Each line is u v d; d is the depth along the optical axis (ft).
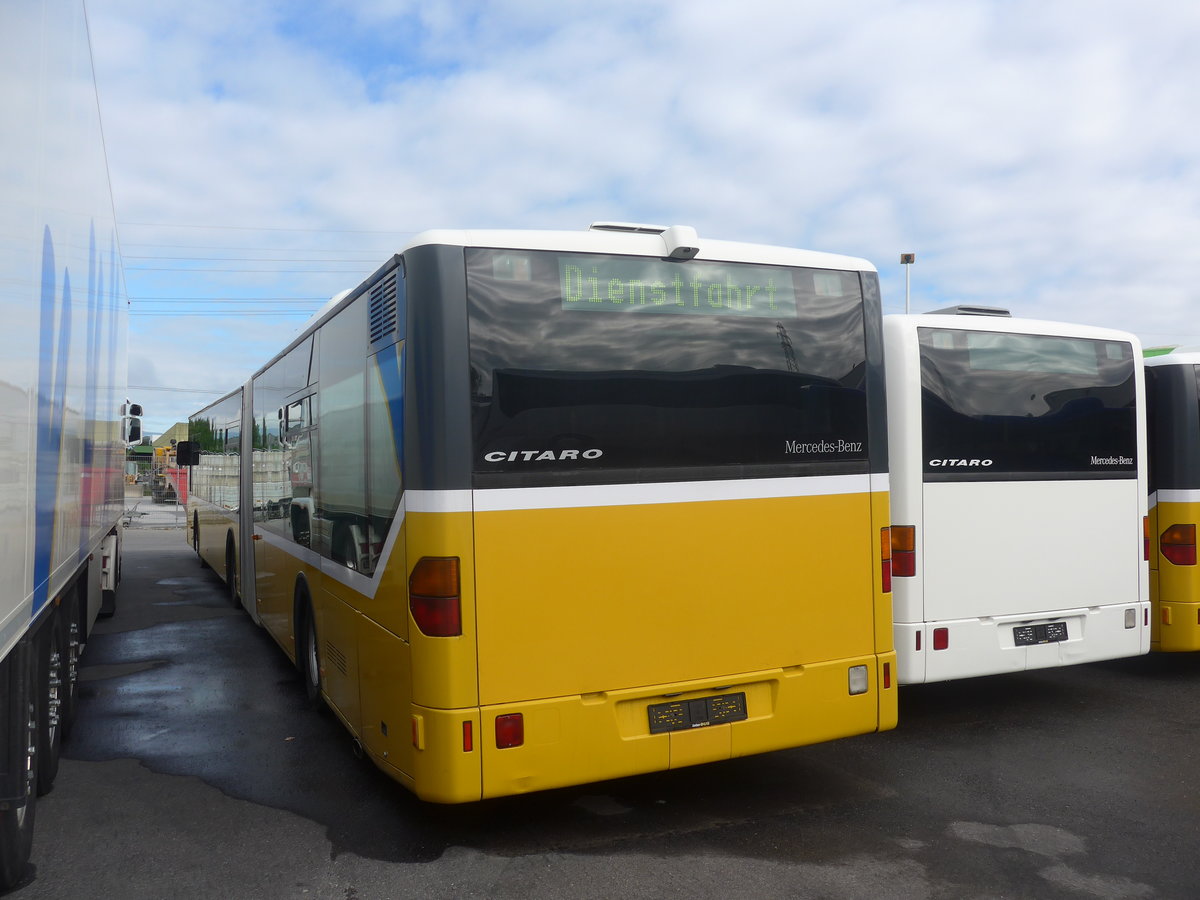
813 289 14.99
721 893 12.09
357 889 12.34
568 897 12.00
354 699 15.87
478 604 12.37
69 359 14.19
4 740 11.15
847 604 15.02
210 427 43.37
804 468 14.69
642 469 13.44
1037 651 19.62
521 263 12.95
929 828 14.26
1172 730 19.56
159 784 16.63
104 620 34.47
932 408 18.70
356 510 15.56
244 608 34.30
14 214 9.48
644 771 13.32
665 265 13.84
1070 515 20.13
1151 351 27.86
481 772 12.31
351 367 15.89
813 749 18.42
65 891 12.35
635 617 13.32
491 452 12.52
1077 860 13.04
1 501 9.18
